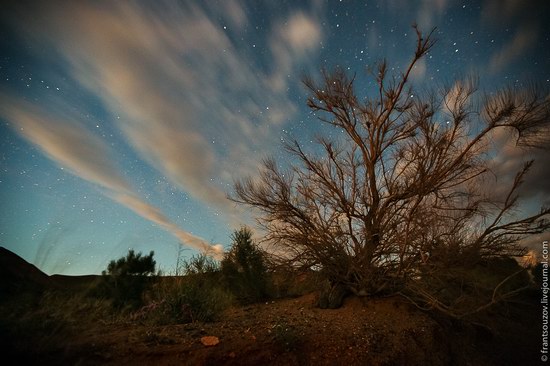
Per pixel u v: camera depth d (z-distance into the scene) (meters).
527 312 8.94
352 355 4.83
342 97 8.09
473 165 7.00
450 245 6.32
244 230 9.36
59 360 3.79
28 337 4.04
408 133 7.76
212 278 8.56
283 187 7.73
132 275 7.57
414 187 6.99
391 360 4.93
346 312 6.68
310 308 7.08
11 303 5.09
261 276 8.54
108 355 4.05
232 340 4.74
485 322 7.63
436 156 6.82
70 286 8.18
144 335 4.71
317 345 4.97
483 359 6.31
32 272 7.99
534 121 6.48
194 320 5.80
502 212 6.59
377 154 7.73
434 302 6.41
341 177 7.72
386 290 7.35
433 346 5.71
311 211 7.65
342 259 7.23
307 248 7.43
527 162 6.45
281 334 4.89
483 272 9.00
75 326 4.86
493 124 6.70
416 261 6.68
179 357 4.23
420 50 7.31
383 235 7.15
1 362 3.53
